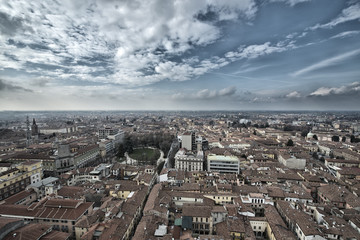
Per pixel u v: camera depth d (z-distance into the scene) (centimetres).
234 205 10506
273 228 8906
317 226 9044
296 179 14862
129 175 16838
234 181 14238
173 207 11088
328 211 10612
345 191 12306
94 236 8019
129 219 9419
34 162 14762
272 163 18350
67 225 9056
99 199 11756
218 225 9362
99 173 15550
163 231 8425
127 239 8762
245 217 9812
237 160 17125
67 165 18438
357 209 10675
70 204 9750
